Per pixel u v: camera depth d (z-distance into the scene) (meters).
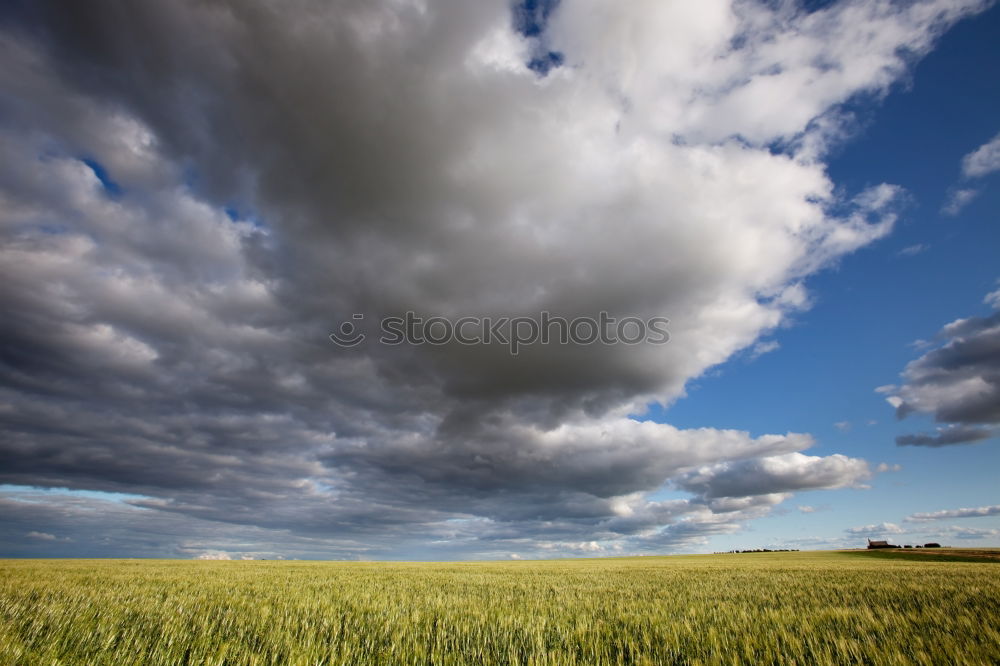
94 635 5.98
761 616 8.55
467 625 7.40
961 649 5.90
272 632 6.41
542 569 28.53
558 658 5.79
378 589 13.43
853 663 5.70
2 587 10.38
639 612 9.30
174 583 13.38
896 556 50.25
